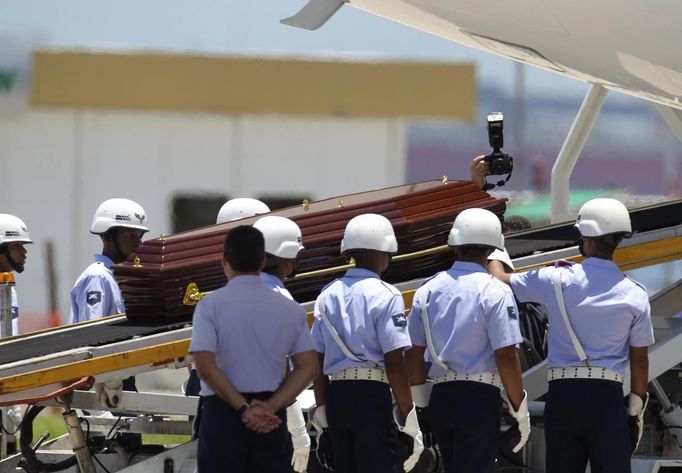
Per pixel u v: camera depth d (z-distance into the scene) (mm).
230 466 20297
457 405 23016
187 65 77375
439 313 23297
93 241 77000
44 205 76562
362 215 23812
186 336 24250
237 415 20281
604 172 71625
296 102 76500
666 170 71500
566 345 23359
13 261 35344
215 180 77375
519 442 23547
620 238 23609
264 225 23141
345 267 25984
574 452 23484
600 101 35094
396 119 76562
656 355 26938
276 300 20672
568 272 23469
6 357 24078
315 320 23594
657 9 26016
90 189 77625
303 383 20656
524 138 73750
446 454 23578
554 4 26891
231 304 20422
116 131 77688
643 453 28234
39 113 77062
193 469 25734
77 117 77625
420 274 26969
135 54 77250
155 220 77750
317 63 75250
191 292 25250
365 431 22891
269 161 77438
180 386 37312
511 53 30391
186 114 77562
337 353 23156
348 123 77062
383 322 22734
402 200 26891
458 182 27906
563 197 35500
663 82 28719
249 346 20391
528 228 32375
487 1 27719
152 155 77500
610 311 23000
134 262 25500
